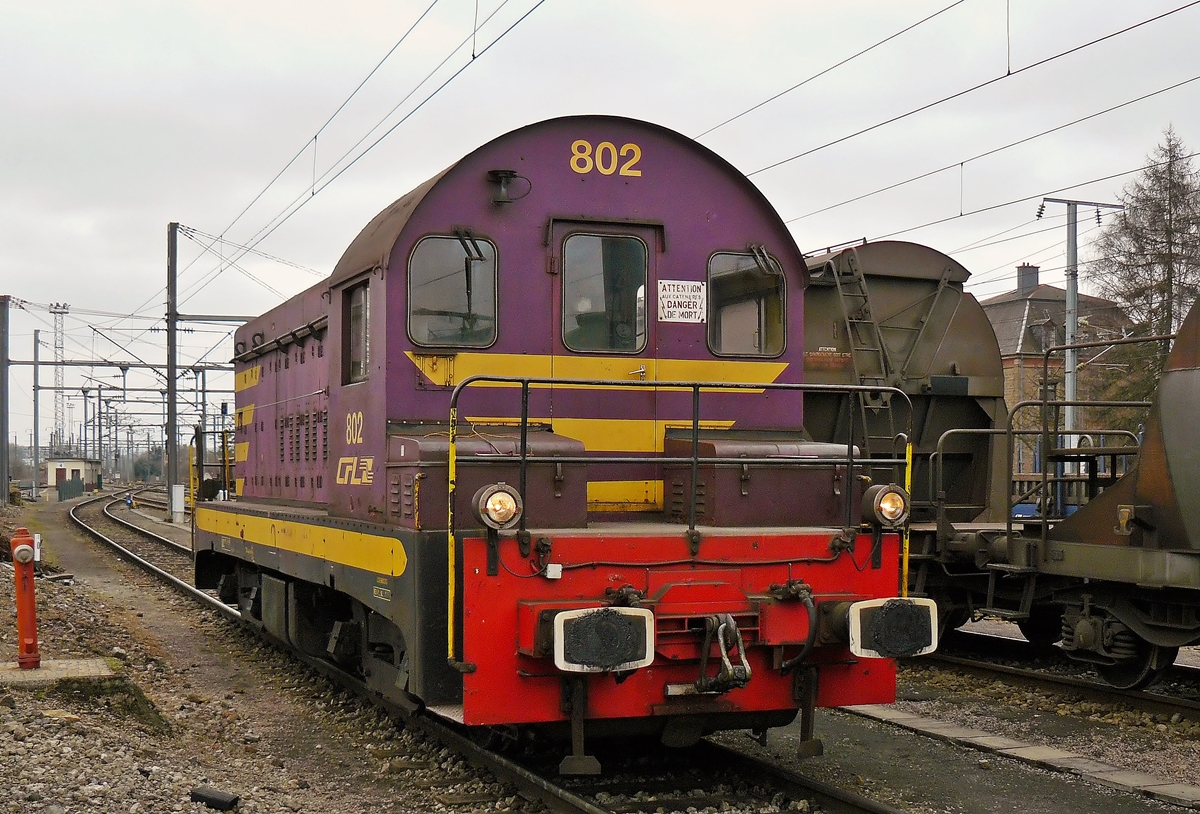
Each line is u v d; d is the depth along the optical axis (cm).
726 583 654
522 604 615
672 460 658
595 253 769
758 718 710
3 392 4644
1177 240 3941
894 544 701
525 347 752
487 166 748
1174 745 848
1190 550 927
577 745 620
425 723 800
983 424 1523
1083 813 662
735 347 799
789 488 723
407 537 670
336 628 876
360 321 823
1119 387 3872
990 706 988
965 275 1521
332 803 671
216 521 1319
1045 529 1086
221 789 674
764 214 811
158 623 1508
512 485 670
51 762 652
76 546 2906
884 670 703
